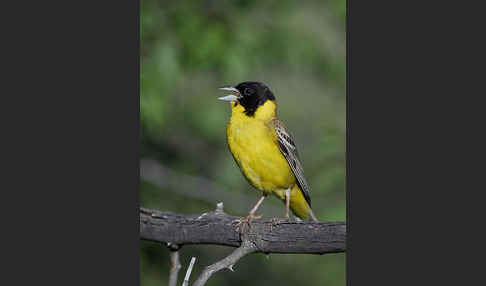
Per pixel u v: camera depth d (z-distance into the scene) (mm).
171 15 12156
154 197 12820
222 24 12305
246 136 9453
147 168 12844
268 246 8086
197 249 12727
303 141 15203
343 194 13133
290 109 15297
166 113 12172
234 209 13758
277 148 9531
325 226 7680
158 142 13234
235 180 13516
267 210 13930
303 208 10117
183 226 8836
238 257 8219
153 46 11727
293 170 9641
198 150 13820
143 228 9055
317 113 15328
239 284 13133
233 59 11945
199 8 12445
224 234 8547
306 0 13742
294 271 13508
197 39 11945
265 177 9617
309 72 14516
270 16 13242
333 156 13594
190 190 13234
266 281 13383
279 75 15297
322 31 13828
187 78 13469
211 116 13367
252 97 9617
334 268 13367
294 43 13016
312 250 7852
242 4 12688
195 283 8008
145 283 11234
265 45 12805
